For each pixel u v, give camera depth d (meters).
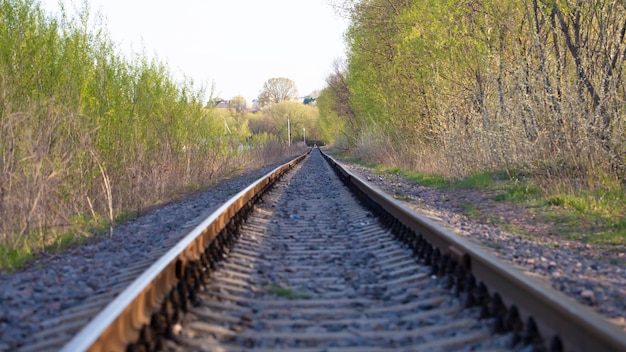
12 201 8.05
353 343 3.97
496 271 4.34
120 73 14.25
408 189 15.42
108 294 5.02
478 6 15.98
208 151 20.88
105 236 8.73
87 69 12.35
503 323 3.98
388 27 26.91
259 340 4.08
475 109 16.41
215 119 21.95
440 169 17.89
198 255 5.88
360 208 11.84
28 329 4.28
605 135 10.59
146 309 4.18
